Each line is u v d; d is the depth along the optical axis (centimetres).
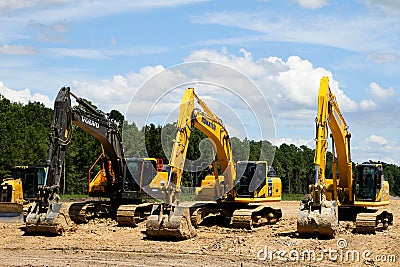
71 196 5741
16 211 2814
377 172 2664
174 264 1688
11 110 7450
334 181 2598
